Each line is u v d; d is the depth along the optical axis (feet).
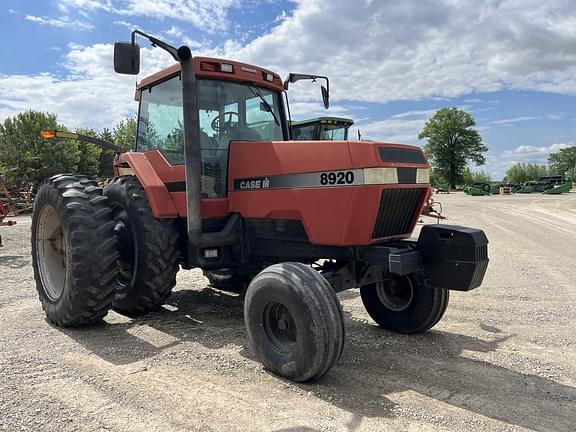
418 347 13.26
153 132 16.37
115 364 11.59
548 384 10.81
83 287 13.64
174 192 14.93
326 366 10.17
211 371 11.23
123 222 16.05
